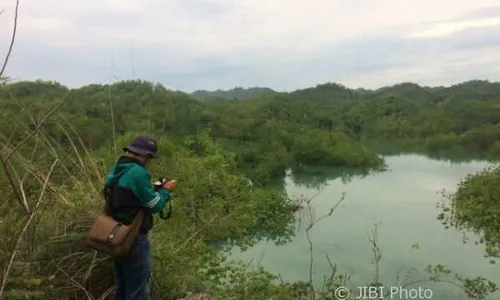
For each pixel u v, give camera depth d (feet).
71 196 14.88
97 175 16.10
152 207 12.00
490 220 44.14
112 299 14.34
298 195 65.26
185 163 40.04
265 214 47.60
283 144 116.06
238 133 123.95
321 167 103.04
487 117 199.52
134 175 11.83
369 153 109.70
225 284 21.31
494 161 118.11
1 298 11.15
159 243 16.80
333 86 381.19
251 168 84.38
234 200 44.16
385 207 55.42
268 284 20.71
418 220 48.29
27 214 12.48
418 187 72.28
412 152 152.15
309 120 205.36
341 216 50.47
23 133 14.19
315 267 33.30
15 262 12.34
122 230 11.53
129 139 33.63
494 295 27.53
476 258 35.37
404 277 30.89
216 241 40.19
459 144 159.02
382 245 39.11
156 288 15.71
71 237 13.96
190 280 17.62
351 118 239.09
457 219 47.06
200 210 35.09
